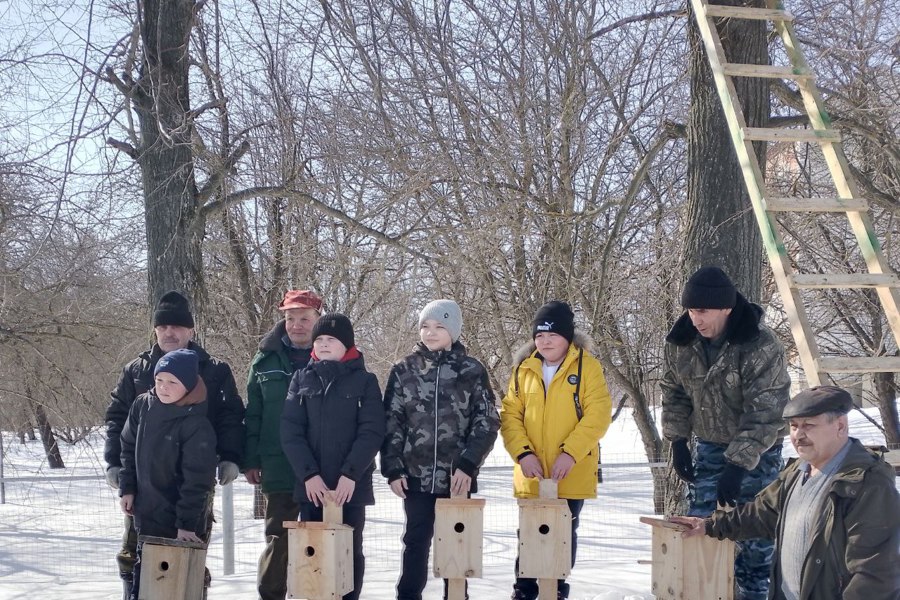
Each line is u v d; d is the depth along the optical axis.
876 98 7.07
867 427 15.45
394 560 7.05
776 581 3.17
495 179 8.72
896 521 2.82
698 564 3.51
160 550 3.77
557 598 3.93
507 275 9.31
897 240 9.38
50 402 12.51
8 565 7.24
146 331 11.42
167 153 6.39
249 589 5.37
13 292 10.96
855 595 2.77
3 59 7.61
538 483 4.16
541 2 8.52
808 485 3.06
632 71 9.19
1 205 9.62
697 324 4.04
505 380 11.00
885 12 7.21
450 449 4.24
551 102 8.68
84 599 5.25
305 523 3.76
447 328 4.32
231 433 4.46
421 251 9.09
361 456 4.05
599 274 9.50
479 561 3.76
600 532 8.16
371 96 7.29
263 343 4.66
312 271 10.55
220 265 12.24
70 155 5.83
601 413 4.26
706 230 5.78
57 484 12.73
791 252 10.51
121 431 4.49
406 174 8.08
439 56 7.58
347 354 4.29
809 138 4.61
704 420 4.18
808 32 7.35
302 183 8.12
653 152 7.73
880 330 11.83
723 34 5.70
